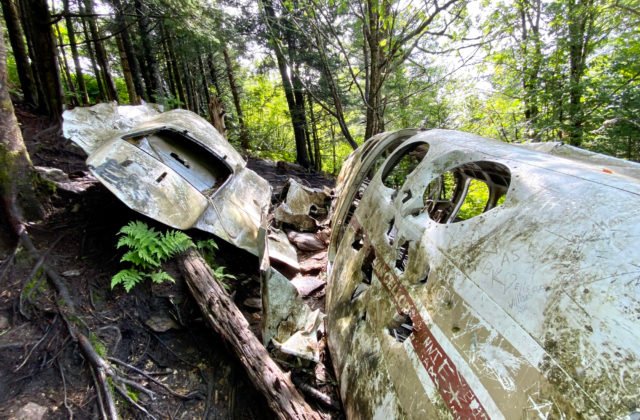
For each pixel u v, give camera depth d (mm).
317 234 5086
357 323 2209
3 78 2727
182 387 2205
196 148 4430
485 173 2135
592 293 908
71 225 2971
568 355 893
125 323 2389
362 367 1915
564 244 1059
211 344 2508
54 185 3156
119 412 1919
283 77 11305
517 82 7672
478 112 9383
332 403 2291
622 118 4848
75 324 2199
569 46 6020
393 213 2285
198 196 3369
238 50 10453
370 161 3736
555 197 1237
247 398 2273
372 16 4520
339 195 4895
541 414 899
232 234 3490
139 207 2775
